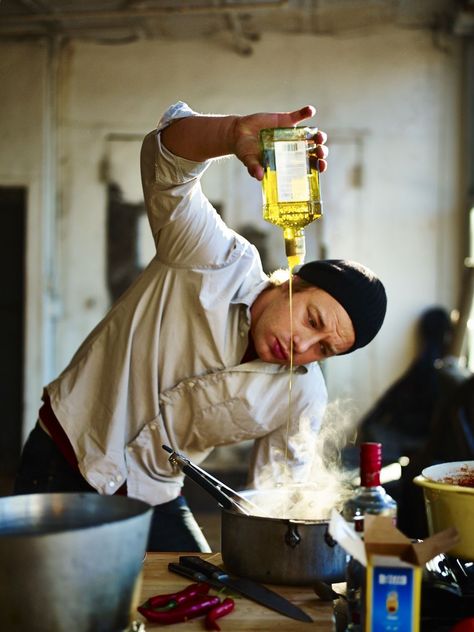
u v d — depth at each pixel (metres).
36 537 1.11
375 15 5.80
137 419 2.25
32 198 6.10
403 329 6.09
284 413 2.27
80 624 1.15
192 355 2.21
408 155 6.08
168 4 5.45
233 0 5.36
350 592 1.38
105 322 2.28
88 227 6.19
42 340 6.12
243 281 2.19
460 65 6.01
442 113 6.05
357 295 2.08
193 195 2.12
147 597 1.53
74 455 2.25
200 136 1.98
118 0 5.42
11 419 6.26
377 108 6.07
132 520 1.20
